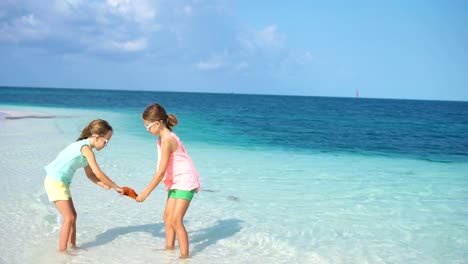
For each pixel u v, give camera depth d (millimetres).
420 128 27219
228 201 7078
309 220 6141
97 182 4906
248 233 5531
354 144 16781
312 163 11523
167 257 4633
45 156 10547
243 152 13312
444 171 10797
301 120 32406
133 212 6289
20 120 20672
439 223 6152
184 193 4609
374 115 45781
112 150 12297
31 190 7102
